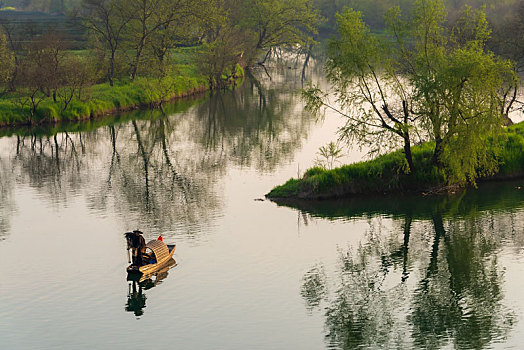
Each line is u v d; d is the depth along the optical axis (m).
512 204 40.62
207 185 46.62
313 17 109.94
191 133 65.19
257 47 108.81
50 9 199.12
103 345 24.38
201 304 27.86
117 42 84.75
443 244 35.00
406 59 42.72
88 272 31.17
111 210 40.97
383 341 25.00
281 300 28.34
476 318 26.83
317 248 34.41
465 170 41.25
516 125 53.12
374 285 30.12
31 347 24.25
